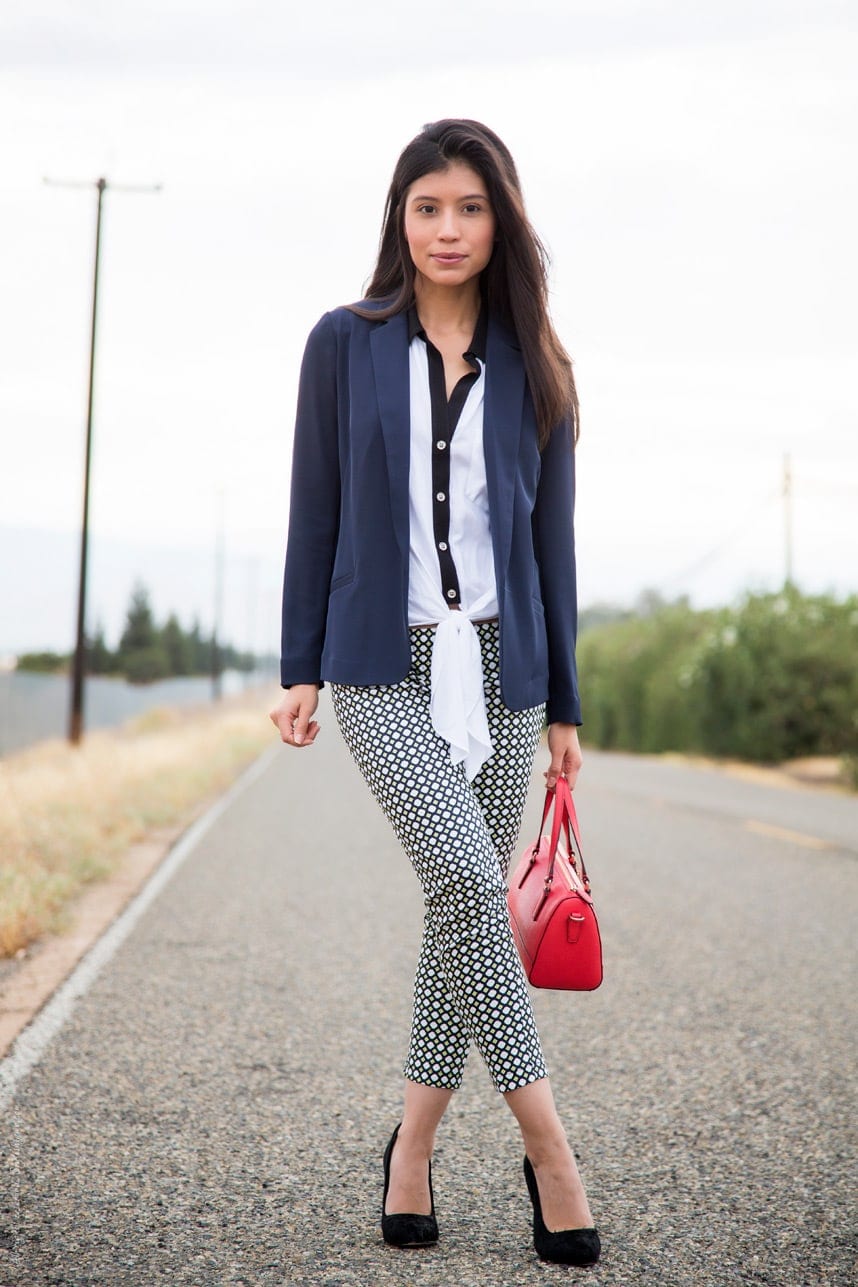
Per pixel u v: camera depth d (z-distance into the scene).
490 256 2.64
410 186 2.59
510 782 2.63
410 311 2.63
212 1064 4.05
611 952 5.88
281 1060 4.11
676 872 8.35
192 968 5.45
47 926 6.21
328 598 2.67
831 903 7.17
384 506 2.52
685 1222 2.81
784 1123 3.53
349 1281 2.47
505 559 2.52
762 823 11.42
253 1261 2.57
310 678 2.64
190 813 12.36
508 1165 3.18
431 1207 2.67
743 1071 4.04
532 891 2.64
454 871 2.41
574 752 2.70
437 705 2.51
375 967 5.50
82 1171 3.09
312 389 2.64
